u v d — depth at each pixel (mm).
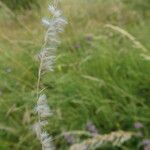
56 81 3535
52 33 615
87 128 3240
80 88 3617
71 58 4039
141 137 3141
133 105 3424
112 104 3527
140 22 5711
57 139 3160
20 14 4590
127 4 6613
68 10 3789
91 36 4641
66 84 3643
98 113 3430
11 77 3594
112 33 4918
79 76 3730
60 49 4086
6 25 4457
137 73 3857
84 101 3480
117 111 3486
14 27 4398
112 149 3014
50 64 629
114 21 5371
